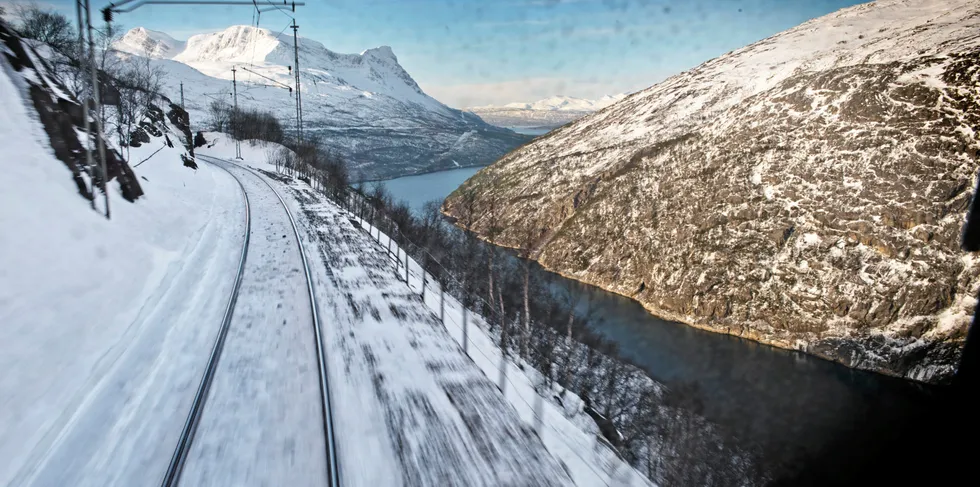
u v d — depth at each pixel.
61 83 18.30
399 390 9.84
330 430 7.94
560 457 8.48
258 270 16.81
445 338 13.27
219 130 79.00
